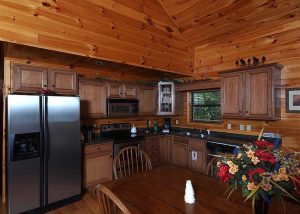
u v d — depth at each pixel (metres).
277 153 1.12
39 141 2.57
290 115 3.02
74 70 3.28
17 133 2.40
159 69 3.72
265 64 3.02
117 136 3.86
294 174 1.02
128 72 4.13
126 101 4.07
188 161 3.90
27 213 2.51
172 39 3.94
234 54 3.76
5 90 2.86
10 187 2.37
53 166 2.69
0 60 3.08
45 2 2.46
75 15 2.71
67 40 2.63
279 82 3.09
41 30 2.43
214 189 1.61
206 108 4.43
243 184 1.08
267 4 2.92
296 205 1.30
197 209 1.30
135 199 1.45
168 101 4.62
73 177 2.90
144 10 3.46
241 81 3.28
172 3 3.55
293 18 2.98
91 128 3.66
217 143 3.38
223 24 3.56
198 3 3.33
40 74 2.86
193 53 4.40
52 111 2.69
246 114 3.21
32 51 2.60
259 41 3.41
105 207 1.22
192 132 4.48
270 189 0.99
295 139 2.97
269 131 3.26
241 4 3.06
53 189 2.70
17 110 2.41
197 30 3.89
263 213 1.09
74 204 2.86
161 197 1.48
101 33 2.96
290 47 3.04
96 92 3.68
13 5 2.25
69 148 2.85
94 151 3.27
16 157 2.40
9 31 2.21
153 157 4.25
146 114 4.47
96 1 2.92
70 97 2.88
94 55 2.88
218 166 1.26
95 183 3.28
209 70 4.16
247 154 1.12
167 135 4.33
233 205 1.35
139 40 3.41
